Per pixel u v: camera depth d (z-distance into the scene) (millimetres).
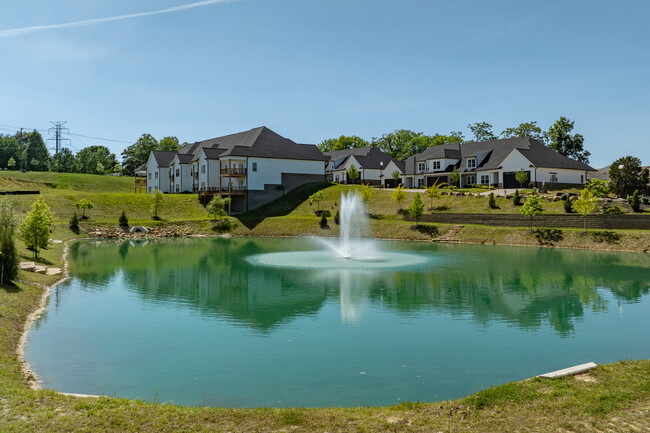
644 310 16047
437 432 6902
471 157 66500
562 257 29797
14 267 17781
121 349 11914
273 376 10141
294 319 14875
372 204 53812
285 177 62625
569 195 43469
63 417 7277
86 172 108562
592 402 7750
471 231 40812
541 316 15250
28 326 13891
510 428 6984
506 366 10703
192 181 69875
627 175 50812
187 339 12797
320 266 25953
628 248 32844
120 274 23438
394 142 105062
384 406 8469
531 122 86875
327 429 7035
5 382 8852
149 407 7758
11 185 68062
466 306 16609
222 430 6992
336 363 10922
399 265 26188
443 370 10453
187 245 37844
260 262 27453
